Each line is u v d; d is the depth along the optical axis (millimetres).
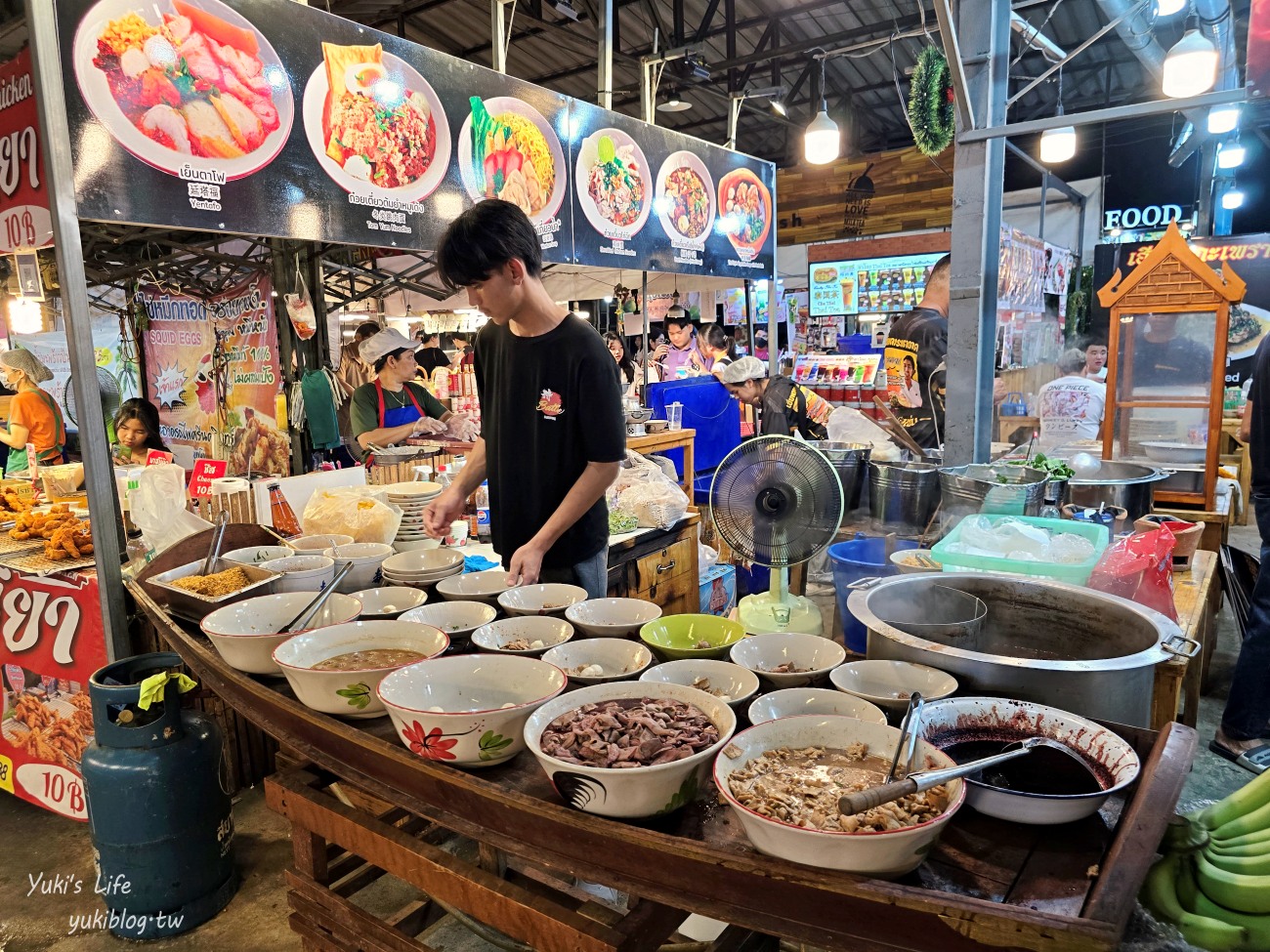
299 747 1397
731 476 2104
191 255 4277
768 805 916
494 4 3916
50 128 2176
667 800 985
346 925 1559
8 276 3387
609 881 993
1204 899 1021
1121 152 9117
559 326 1987
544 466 2070
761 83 10008
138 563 2459
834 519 2049
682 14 7461
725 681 1296
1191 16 3602
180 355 4602
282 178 2824
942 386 4406
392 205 3219
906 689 1270
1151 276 3475
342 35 2996
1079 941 738
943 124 4355
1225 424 6262
